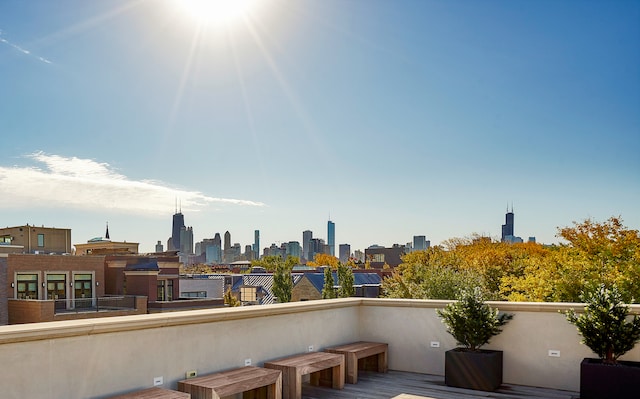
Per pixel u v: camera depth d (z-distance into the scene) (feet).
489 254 87.66
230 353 18.45
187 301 101.55
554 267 52.95
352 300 24.91
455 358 21.11
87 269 94.17
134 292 100.58
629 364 18.85
